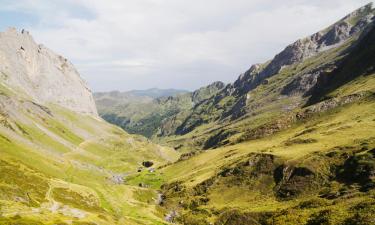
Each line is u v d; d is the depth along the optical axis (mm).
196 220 158375
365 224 79875
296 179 155250
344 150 156125
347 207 96375
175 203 191250
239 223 125062
